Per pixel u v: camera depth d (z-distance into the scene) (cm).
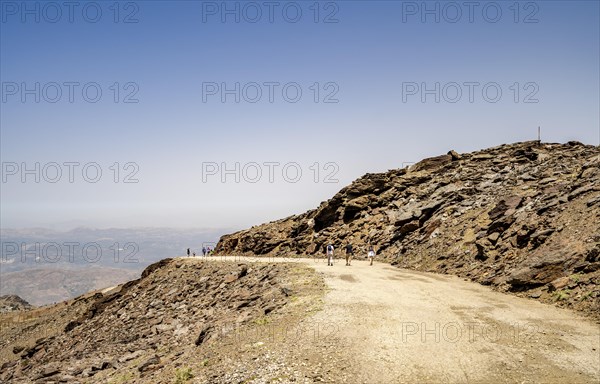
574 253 1897
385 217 4278
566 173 3114
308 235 4875
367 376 1104
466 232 2973
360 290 2103
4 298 10669
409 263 3072
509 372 1125
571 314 1584
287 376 1117
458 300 1888
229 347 1488
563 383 1056
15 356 4369
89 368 2144
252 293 2561
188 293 3541
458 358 1220
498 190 3453
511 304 1789
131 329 3162
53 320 5547
